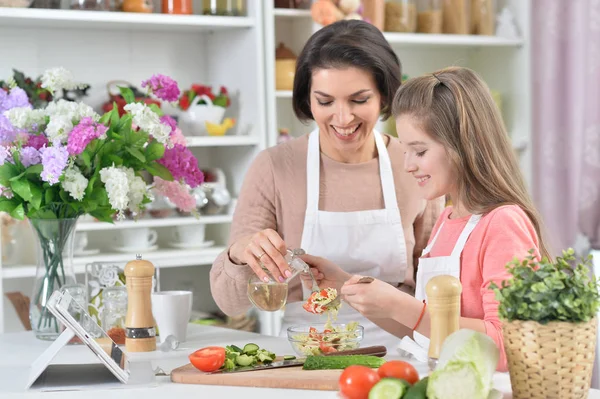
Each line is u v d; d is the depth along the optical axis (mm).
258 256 1998
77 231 3686
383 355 1876
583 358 1444
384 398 1396
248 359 1772
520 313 1452
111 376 1768
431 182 1973
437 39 4160
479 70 4566
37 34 3854
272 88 3863
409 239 2584
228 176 4133
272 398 1551
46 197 2266
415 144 1959
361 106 2328
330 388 1602
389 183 2553
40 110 2283
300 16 3980
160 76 2416
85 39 3943
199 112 3830
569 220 4172
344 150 2418
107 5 3660
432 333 1584
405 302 1788
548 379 1443
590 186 4152
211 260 3811
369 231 2537
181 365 1924
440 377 1365
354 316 2434
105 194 2291
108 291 2230
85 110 2277
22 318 3635
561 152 4199
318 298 1934
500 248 1846
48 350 1756
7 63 3812
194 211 2459
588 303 1435
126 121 2293
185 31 4105
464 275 1923
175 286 4102
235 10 3854
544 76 4227
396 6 4109
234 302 2348
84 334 1713
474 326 1750
